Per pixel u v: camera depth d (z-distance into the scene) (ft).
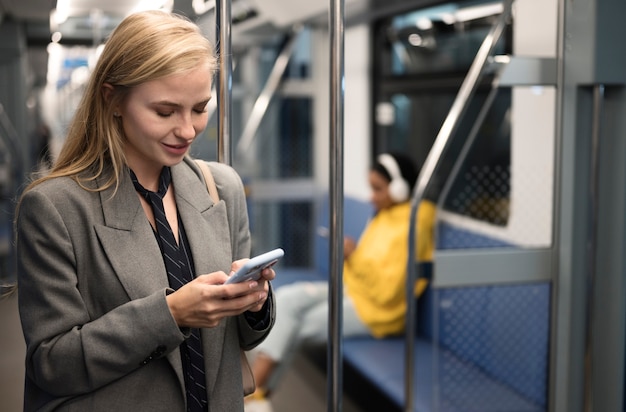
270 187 20.12
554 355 9.92
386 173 15.26
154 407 4.61
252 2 16.51
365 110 19.67
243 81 20.86
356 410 13.03
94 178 4.58
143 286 4.53
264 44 20.49
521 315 10.07
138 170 4.75
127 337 4.28
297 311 15.19
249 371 5.41
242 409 5.11
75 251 4.47
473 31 15.31
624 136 9.22
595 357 9.73
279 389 14.48
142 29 4.36
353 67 20.15
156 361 4.62
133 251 4.57
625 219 9.31
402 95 18.45
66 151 4.67
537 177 9.79
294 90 19.95
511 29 9.49
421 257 10.21
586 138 9.47
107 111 4.52
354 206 19.79
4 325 14.67
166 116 4.43
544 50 9.54
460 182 9.87
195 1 6.48
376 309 14.43
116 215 4.57
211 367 4.85
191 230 4.84
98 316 4.53
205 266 4.80
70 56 13.19
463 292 10.05
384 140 19.24
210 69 4.50
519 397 10.16
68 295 4.40
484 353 10.20
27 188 4.57
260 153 19.98
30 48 15.84
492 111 9.73
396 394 11.85
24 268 4.43
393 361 13.19
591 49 8.98
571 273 9.68
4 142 18.30
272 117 19.93
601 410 9.77
